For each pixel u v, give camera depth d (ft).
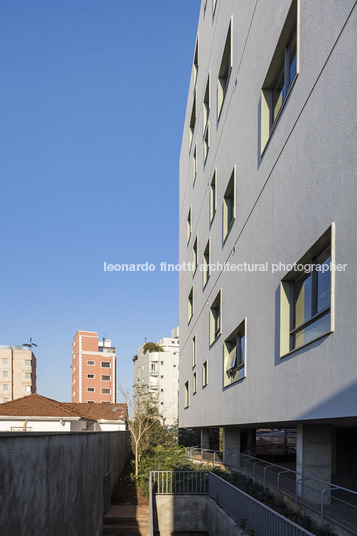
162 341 335.26
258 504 28.96
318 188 24.02
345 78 20.92
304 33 26.55
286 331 30.40
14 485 17.70
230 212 54.19
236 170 46.57
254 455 79.82
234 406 45.96
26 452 19.34
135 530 48.21
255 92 38.65
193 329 83.66
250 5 40.81
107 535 46.37
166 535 50.34
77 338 340.59
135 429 101.30
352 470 49.49
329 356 22.35
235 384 45.78
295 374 27.43
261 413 35.12
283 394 29.76
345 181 20.77
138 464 84.43
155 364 315.78
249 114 40.81
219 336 56.29
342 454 50.67
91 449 38.96
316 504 30.63
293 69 31.09
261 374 35.42
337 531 25.18
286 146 29.71
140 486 66.44
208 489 51.60
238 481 45.11
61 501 26.02
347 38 20.77
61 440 26.18
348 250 20.39
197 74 81.87
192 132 91.81
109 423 161.27
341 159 21.24
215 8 61.26
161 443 138.92
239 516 34.73
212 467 59.26
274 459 76.84
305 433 32.04
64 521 26.81
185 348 95.09
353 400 19.65
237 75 46.37
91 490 38.88
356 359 19.45
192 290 86.58
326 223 22.89
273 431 128.06
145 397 132.05
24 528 18.80
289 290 30.68
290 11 28.91
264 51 35.65
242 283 42.98
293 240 28.07
